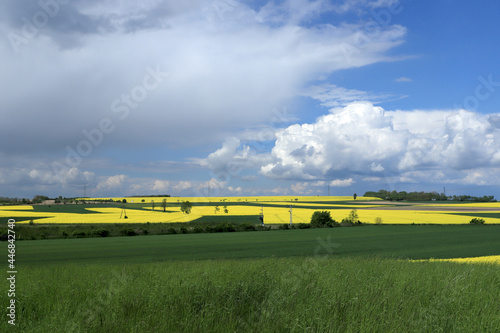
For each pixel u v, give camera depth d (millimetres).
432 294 7758
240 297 7520
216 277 9227
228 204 138125
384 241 49000
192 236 58062
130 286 8555
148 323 6004
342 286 8227
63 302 7426
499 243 45531
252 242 48812
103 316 6398
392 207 121750
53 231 60812
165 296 7441
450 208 115438
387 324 5840
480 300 7492
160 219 83625
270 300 7047
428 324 5996
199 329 5758
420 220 82250
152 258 33719
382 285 8445
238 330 5746
